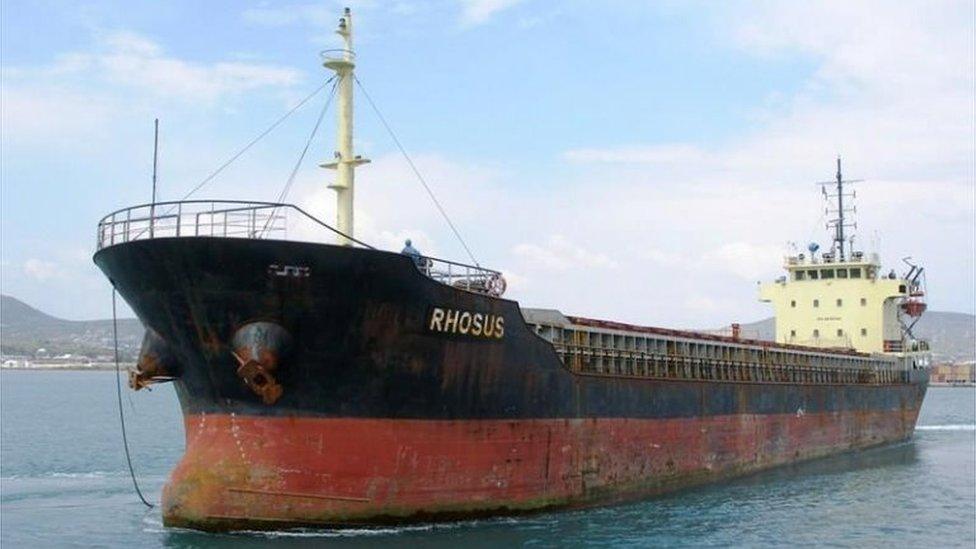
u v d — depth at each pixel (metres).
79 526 26.03
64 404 113.00
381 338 23.31
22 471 41.56
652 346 35.12
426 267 25.09
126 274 23.94
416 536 23.89
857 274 59.34
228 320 22.95
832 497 34.28
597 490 29.81
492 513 26.17
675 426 34.41
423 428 24.59
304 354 23.08
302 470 23.50
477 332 25.02
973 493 35.59
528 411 27.05
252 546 22.61
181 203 22.91
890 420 57.34
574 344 29.80
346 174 27.48
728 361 39.47
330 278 22.28
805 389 45.88
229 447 23.92
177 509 24.23
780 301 61.38
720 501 32.72
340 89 27.61
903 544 26.28
